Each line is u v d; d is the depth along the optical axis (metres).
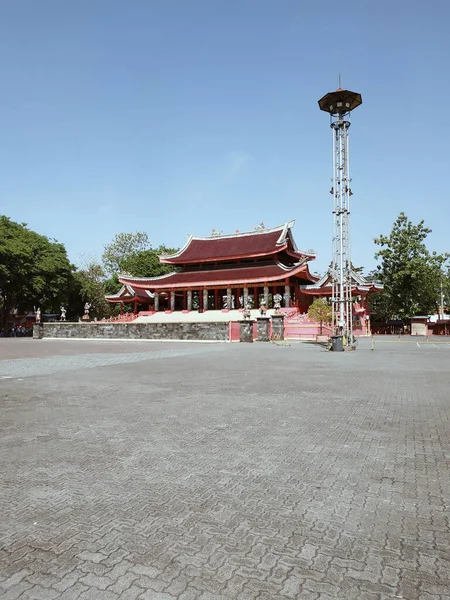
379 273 60.81
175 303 72.75
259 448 6.16
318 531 3.78
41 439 6.64
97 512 4.15
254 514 4.10
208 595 2.91
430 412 8.45
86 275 78.50
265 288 52.97
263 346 29.83
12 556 3.40
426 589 2.98
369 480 4.96
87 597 2.90
